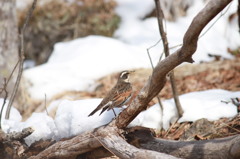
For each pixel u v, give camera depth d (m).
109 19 20.62
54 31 21.23
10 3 15.05
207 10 6.74
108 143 7.95
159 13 10.26
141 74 15.52
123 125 8.11
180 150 8.05
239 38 17.77
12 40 15.13
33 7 11.01
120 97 8.54
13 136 8.90
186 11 20.73
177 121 10.66
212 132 9.92
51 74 16.12
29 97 15.11
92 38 18.14
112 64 16.45
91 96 14.67
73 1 21.17
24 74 16.16
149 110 10.91
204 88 13.90
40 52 21.48
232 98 10.96
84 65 16.48
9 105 10.22
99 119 8.70
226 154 7.57
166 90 14.15
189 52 7.16
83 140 8.30
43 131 9.12
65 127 8.85
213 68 15.36
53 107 13.23
